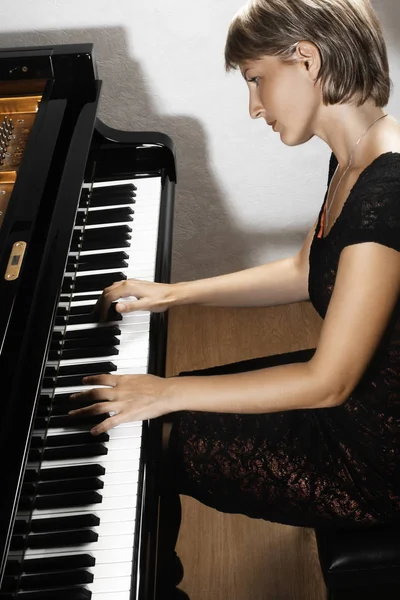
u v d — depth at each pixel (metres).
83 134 1.62
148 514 1.18
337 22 1.18
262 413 1.35
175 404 1.26
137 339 1.46
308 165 2.43
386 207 1.18
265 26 1.20
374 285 1.18
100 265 1.63
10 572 1.00
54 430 1.27
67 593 1.04
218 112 2.31
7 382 1.14
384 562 1.29
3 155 1.60
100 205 1.77
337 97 1.24
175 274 2.72
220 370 1.58
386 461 1.36
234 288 1.62
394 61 2.23
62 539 1.10
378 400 1.34
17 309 1.25
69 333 1.46
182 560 1.99
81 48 1.74
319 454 1.39
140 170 1.86
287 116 1.30
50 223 1.40
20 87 1.77
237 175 2.46
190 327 2.70
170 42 2.15
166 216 1.75
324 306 1.39
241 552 2.00
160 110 2.30
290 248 2.67
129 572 1.07
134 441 1.25
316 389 1.22
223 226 2.59
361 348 1.20
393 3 2.10
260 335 2.66
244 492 1.41
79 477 1.19
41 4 2.07
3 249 1.29
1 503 1.02
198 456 1.41
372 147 1.27
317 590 1.90
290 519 1.41
